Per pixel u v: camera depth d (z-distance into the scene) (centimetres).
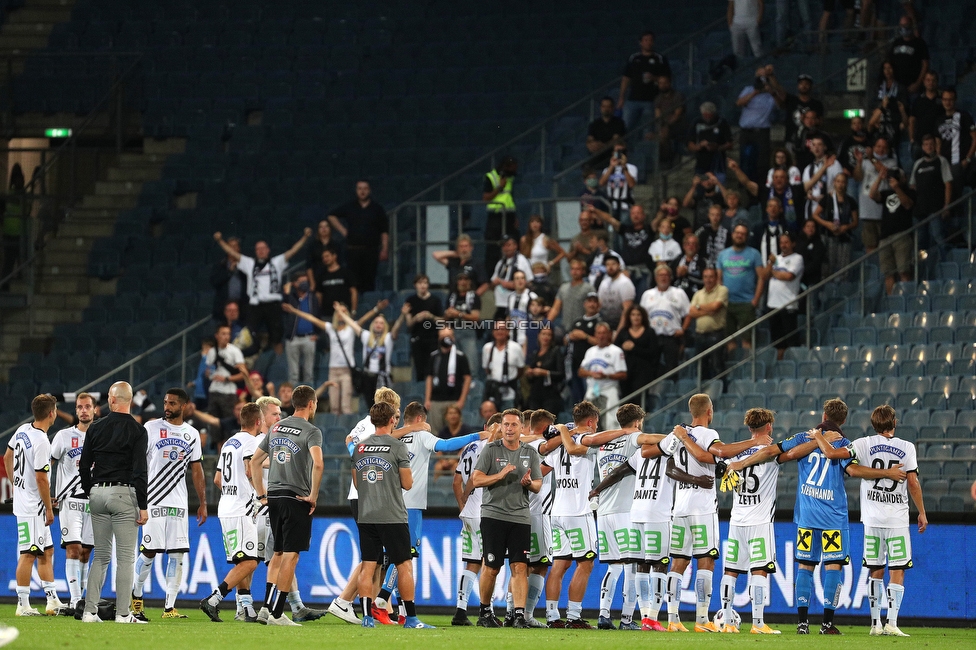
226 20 10194
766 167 7175
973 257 6419
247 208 8756
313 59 9862
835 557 4256
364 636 3600
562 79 9231
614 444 4400
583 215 6944
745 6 8062
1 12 10231
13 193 8794
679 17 9431
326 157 9112
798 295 6369
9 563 5888
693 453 4288
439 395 6331
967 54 7762
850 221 6638
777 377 6231
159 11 10262
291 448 4106
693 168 7538
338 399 6719
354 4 10200
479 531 4544
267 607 4181
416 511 4562
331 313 7119
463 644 3369
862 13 7788
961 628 4781
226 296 7419
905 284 6438
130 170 9188
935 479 5350
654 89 8019
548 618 4491
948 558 4866
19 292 8488
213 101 9594
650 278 6719
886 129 6975
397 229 7925
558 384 6275
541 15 9762
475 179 8525
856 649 3478
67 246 8712
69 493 4759
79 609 4372
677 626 4350
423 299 6831
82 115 9425
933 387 5903
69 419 6212
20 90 9506
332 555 5556
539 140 8762
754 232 6625
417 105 9350
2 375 8131
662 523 4328
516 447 4250
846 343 6312
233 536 4459
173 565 4638
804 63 7744
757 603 4275
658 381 6025
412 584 4088
